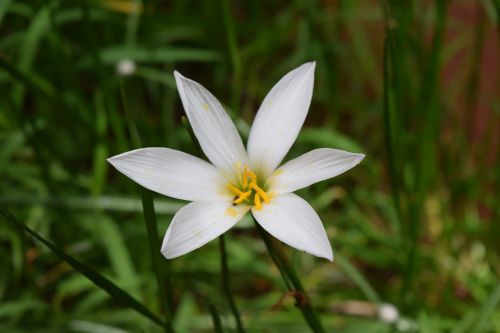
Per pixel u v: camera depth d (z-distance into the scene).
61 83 0.49
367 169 0.51
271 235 0.33
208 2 0.50
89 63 0.47
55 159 0.48
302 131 0.47
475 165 0.52
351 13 0.50
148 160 0.33
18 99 0.46
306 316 0.35
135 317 0.44
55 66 0.48
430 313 0.45
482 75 0.53
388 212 0.48
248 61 0.53
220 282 0.47
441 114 0.50
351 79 0.56
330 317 0.44
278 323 0.44
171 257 0.32
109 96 0.44
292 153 0.50
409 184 0.46
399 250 0.46
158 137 0.50
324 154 0.33
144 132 0.50
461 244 0.48
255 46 0.51
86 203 0.45
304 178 0.33
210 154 0.34
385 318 0.43
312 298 0.46
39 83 0.44
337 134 0.48
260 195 0.34
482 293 0.45
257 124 0.34
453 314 0.46
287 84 0.34
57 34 0.46
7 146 0.46
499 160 0.48
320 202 0.48
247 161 0.34
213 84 0.55
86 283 0.44
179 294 0.47
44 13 0.46
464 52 0.55
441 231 0.47
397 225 0.47
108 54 0.47
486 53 0.54
